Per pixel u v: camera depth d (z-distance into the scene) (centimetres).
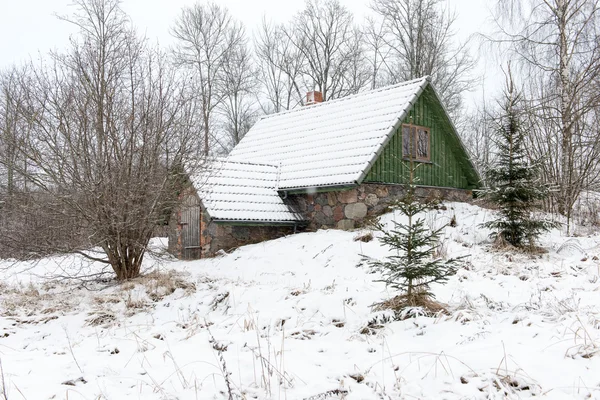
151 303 934
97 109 1044
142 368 545
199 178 1303
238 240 1508
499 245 1198
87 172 1010
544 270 958
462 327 606
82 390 475
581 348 488
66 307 930
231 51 3484
